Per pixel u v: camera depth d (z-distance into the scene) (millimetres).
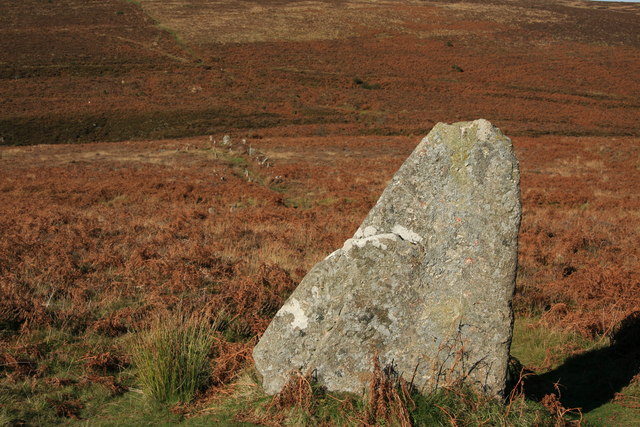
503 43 95625
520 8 123500
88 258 9094
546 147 39906
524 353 6395
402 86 74562
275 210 17938
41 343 5559
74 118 56875
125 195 21516
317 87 73188
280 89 71750
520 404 4262
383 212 4641
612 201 19969
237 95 68500
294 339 4441
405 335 4395
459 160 4539
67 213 15195
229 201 20641
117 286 7602
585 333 6660
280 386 4438
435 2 130500
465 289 4410
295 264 9539
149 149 40188
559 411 4316
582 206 19688
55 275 7797
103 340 5793
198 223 14070
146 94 67250
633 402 4941
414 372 4355
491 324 4363
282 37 95688
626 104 67750
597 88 74875
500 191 4445
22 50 79688
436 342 4387
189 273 8125
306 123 59625
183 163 32031
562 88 74625
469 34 100188
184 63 80125
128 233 11867
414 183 4613
